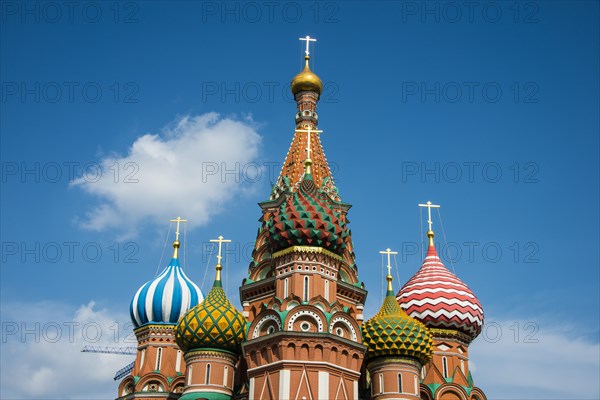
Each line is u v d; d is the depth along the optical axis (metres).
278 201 79.31
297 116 86.38
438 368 76.50
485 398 77.31
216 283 73.44
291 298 66.50
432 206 87.50
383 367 68.38
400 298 80.56
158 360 81.19
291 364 62.81
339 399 63.12
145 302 83.12
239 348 70.75
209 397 67.19
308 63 88.88
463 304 78.94
